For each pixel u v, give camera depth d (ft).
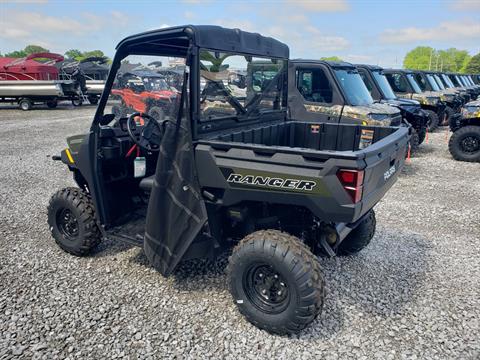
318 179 8.05
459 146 28.48
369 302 10.46
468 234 15.10
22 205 18.28
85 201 12.27
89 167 11.39
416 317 9.85
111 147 11.76
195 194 9.14
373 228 12.49
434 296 10.77
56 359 8.37
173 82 10.41
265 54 12.00
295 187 8.31
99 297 10.59
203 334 9.15
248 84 11.46
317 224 9.70
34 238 14.44
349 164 7.79
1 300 10.45
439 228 15.69
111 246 13.70
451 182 22.79
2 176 23.70
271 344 8.84
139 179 12.82
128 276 11.69
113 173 12.32
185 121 8.96
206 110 9.62
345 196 7.98
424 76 44.21
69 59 77.71
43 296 10.64
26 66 66.54
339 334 9.19
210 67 9.57
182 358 8.40
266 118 12.74
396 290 11.05
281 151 8.39
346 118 21.71
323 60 22.52
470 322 9.66
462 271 12.17
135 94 11.88
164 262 9.80
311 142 13.94
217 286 11.15
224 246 10.39
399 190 21.09
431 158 29.68
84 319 9.66
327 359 8.42
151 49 11.61
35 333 9.15
